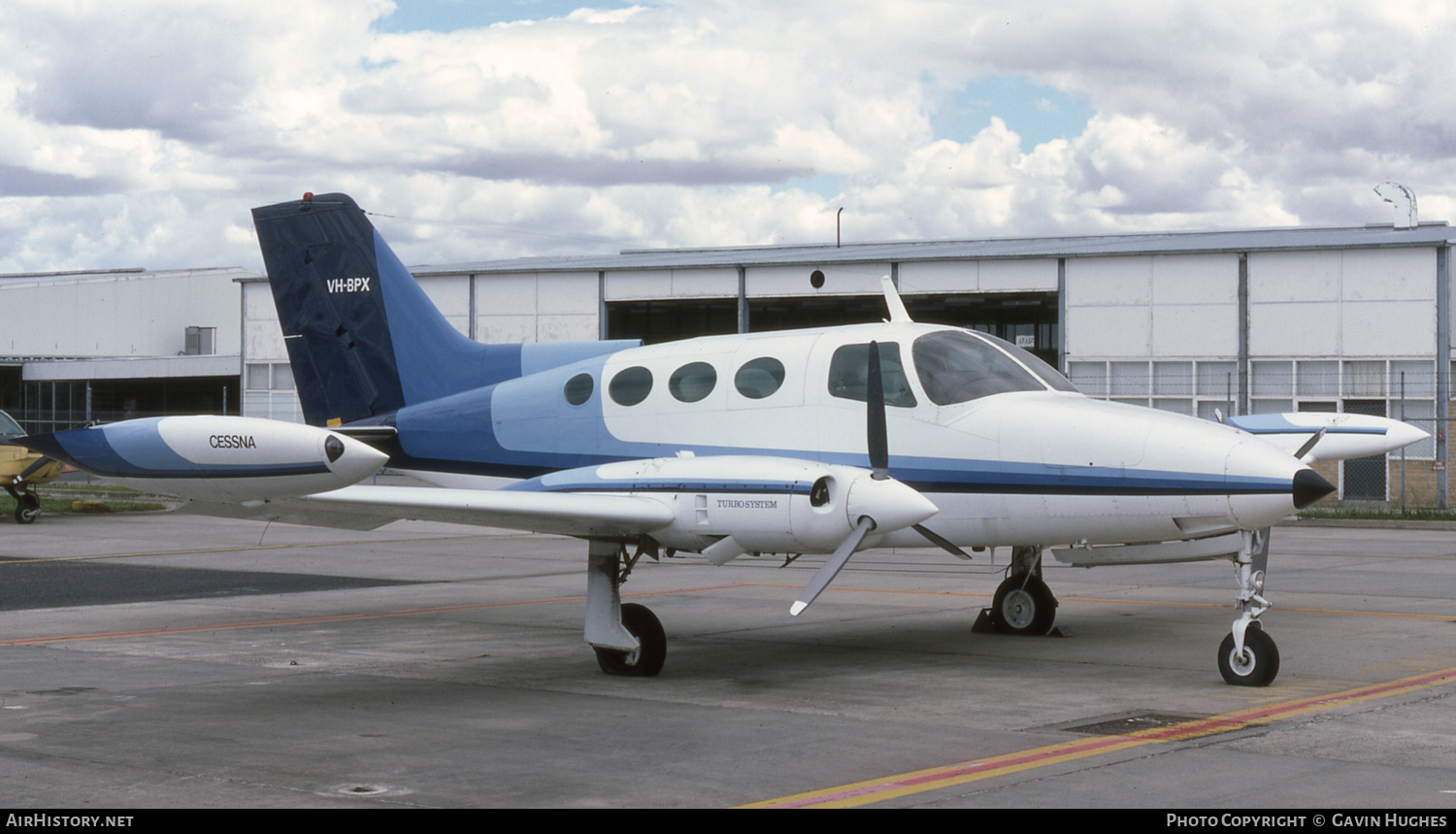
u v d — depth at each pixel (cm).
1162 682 870
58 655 1004
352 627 1172
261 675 915
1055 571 1623
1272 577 1528
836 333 996
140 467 780
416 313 1199
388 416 1195
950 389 958
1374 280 2623
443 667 953
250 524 2453
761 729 720
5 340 5378
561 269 3366
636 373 1052
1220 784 585
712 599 1374
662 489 873
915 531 953
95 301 5669
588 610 914
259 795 575
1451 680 864
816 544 826
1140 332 2825
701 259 3375
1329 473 2652
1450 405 2572
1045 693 830
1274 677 844
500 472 1109
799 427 969
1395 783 585
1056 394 964
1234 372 2744
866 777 606
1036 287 2917
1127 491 887
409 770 623
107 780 603
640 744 682
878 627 1155
